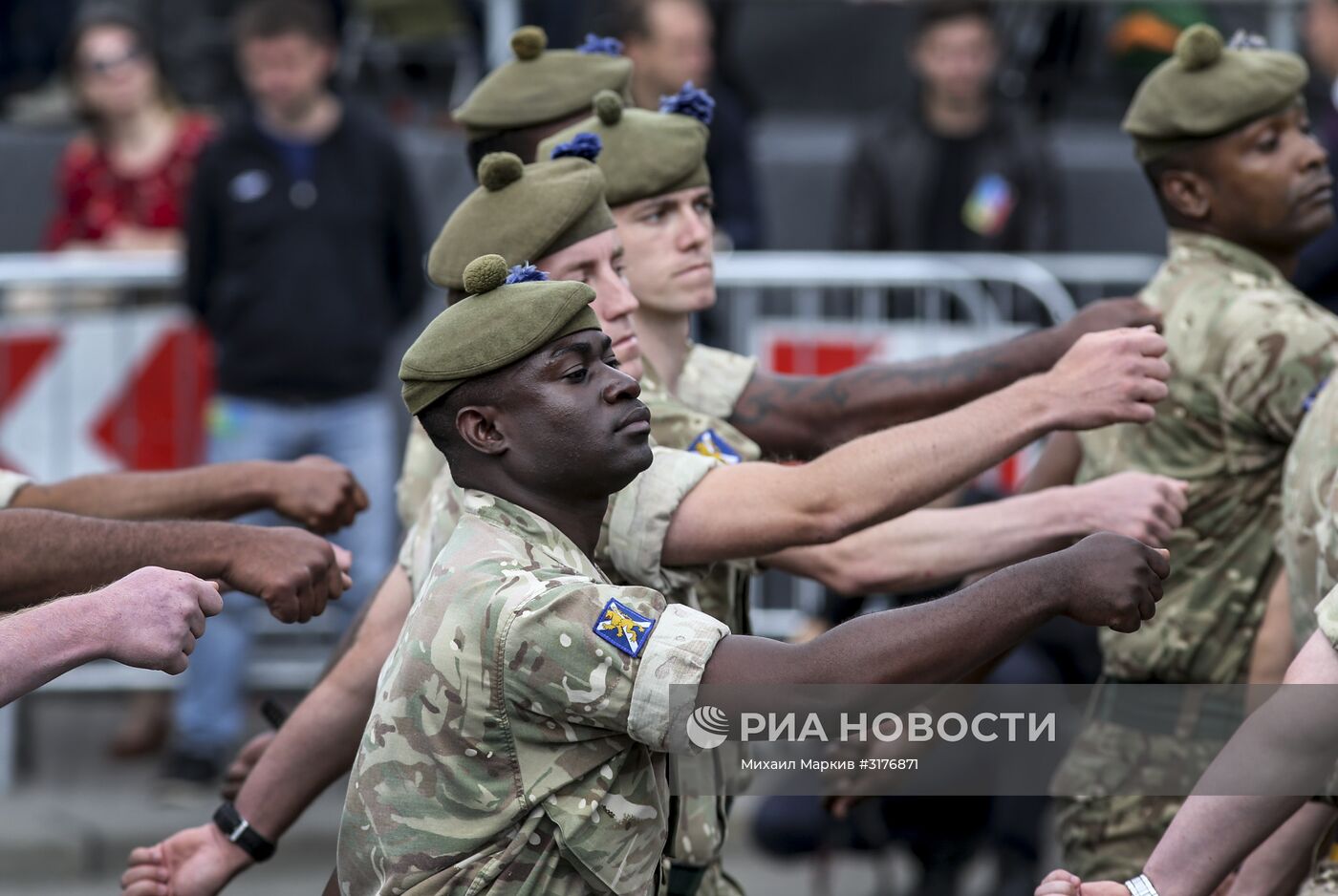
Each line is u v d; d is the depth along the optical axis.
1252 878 11.96
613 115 12.41
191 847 12.45
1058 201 26.22
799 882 22.97
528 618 9.40
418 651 9.61
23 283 24.27
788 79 32.31
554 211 11.12
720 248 24.94
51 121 30.48
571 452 9.74
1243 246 14.24
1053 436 15.05
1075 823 14.54
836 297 24.61
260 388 23.41
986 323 24.62
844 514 10.84
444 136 29.23
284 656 24.50
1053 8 29.34
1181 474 13.96
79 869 22.92
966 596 9.54
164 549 11.34
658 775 9.99
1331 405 11.63
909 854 20.14
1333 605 10.36
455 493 11.37
